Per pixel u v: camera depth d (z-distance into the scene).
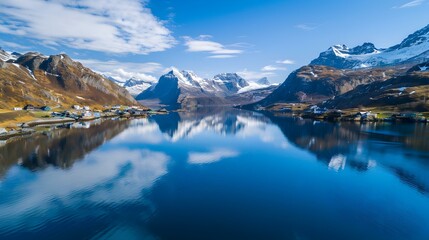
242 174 71.75
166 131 152.38
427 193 58.06
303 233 42.88
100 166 77.00
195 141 121.00
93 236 41.94
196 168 76.94
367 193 58.16
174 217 47.56
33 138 116.38
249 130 159.25
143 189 60.09
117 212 49.25
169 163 81.94
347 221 46.44
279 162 83.75
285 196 56.78
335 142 114.19
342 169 75.50
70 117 196.25
